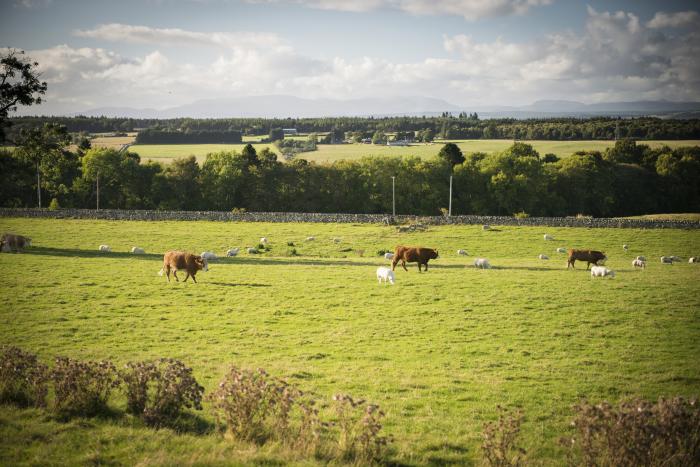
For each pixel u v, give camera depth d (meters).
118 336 20.50
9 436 9.99
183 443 10.32
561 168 106.38
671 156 114.50
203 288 29.95
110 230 59.31
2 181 86.69
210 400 12.58
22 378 12.41
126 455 9.48
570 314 24.83
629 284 31.67
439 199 97.31
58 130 58.03
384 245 53.94
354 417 12.88
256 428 10.86
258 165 100.44
